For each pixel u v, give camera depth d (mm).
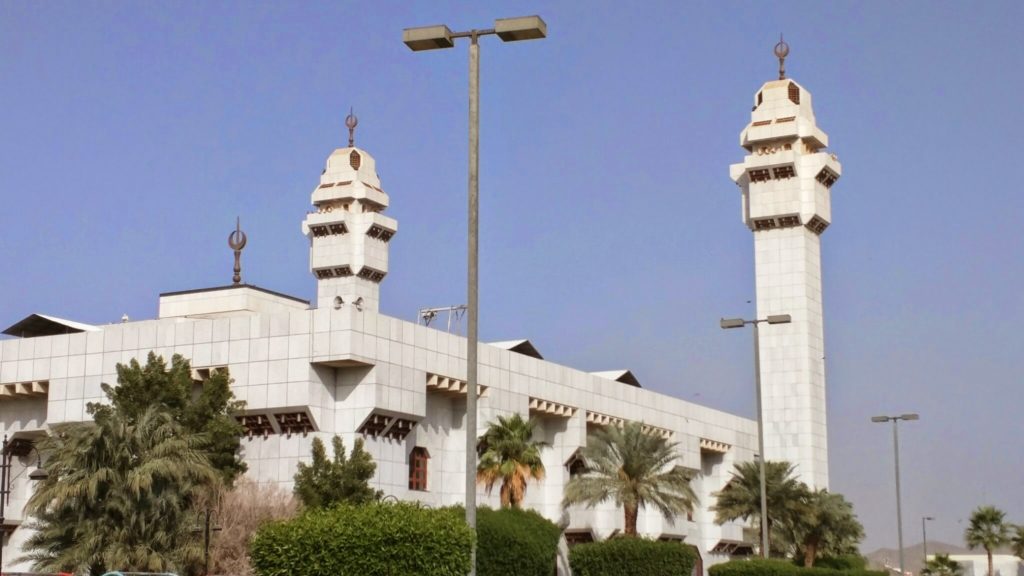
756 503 88312
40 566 53000
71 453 53656
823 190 119688
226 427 65500
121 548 52656
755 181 118625
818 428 116938
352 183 142875
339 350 69625
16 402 80562
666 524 102562
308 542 35812
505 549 54906
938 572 143250
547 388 89375
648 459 73812
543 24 30703
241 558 56188
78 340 76750
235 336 72312
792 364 116062
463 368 79688
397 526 35812
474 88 30969
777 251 117938
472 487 31062
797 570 64688
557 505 91000
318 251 143375
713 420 116938
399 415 73250
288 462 70438
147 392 65312
